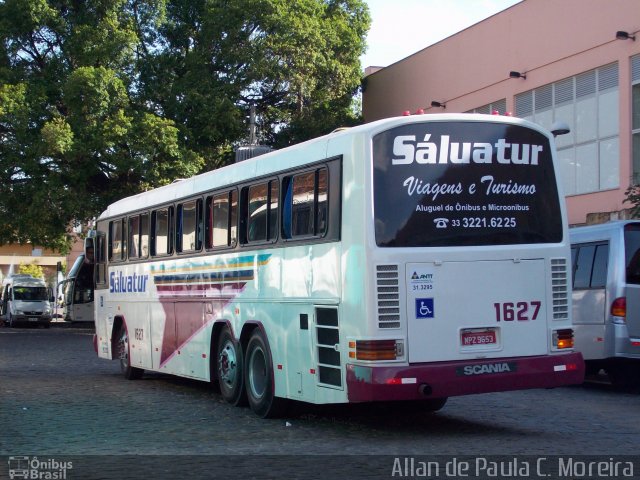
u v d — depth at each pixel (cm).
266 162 1166
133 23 3609
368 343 929
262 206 1172
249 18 3491
